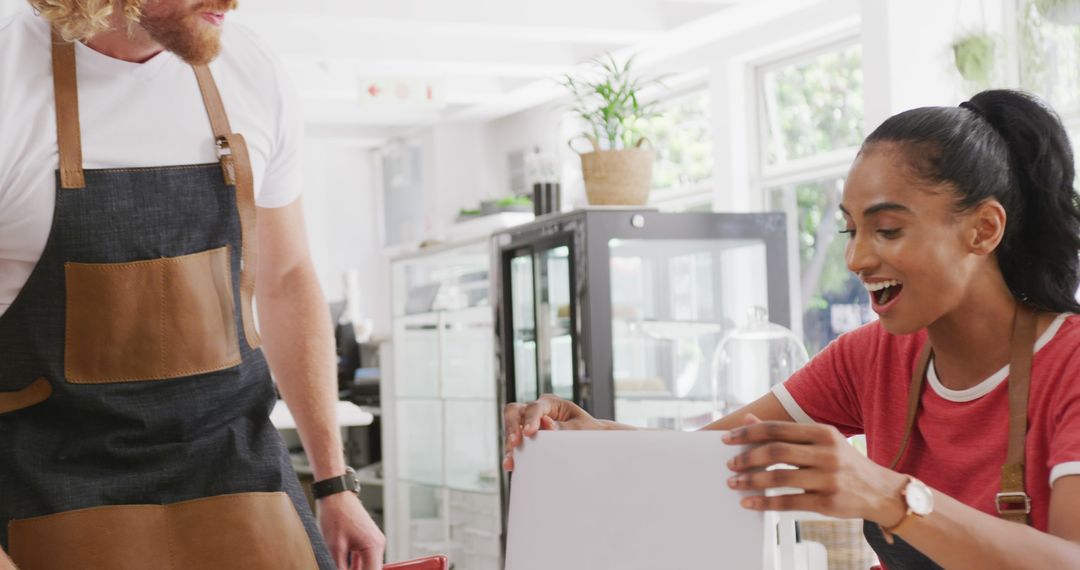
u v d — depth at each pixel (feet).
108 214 5.08
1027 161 4.37
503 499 16.14
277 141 5.82
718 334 14.30
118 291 5.07
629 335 13.88
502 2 23.08
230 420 5.38
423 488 19.34
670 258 14.06
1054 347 4.31
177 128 5.29
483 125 33.47
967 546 3.55
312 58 25.58
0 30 5.11
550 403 4.90
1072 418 4.05
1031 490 4.26
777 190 24.47
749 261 14.33
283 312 6.23
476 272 17.76
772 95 24.47
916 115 4.31
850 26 22.16
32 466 4.97
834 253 23.24
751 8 22.57
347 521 6.15
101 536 4.97
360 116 32.50
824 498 3.50
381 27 22.90
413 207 36.11
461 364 18.19
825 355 5.41
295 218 6.16
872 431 5.03
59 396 5.03
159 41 4.90
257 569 5.24
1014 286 4.45
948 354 4.56
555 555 3.96
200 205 5.28
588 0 23.61
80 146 5.06
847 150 22.67
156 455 5.14
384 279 38.24
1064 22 16.14
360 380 21.42
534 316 15.29
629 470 3.88
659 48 25.64
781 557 3.95
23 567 4.91
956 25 16.69
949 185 4.18
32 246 5.02
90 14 4.66
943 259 4.21
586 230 13.33
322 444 6.21
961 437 4.53
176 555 5.12
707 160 26.40
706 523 3.70
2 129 4.92
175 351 5.17
